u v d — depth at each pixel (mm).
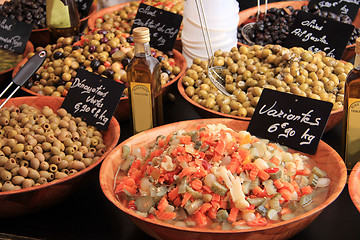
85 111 1746
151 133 1544
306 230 1313
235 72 1931
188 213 1208
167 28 2275
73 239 1327
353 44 2441
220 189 1184
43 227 1378
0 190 1402
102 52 2037
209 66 1946
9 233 1354
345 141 1452
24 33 2406
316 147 1445
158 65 1625
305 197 1238
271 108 1548
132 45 2158
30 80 2055
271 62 1886
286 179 1281
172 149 1304
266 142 1456
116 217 1416
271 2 3182
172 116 1951
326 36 2127
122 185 1330
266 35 2600
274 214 1186
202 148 1288
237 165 1247
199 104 1829
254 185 1232
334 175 1317
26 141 1523
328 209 1390
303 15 2203
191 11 2176
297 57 1829
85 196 1522
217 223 1186
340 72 1834
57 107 1835
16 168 1435
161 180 1254
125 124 1926
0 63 2283
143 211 1224
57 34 2439
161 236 1148
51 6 2383
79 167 1504
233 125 1601
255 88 1759
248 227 1142
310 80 1795
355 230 1302
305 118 1482
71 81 1966
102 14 2969
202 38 2188
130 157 1443
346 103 1406
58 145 1516
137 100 1648
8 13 2799
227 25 2178
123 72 1982
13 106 1720
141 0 3131
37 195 1314
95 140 1622
